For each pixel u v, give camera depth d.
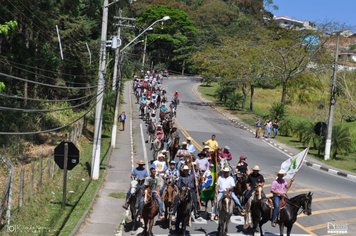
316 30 59.94
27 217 17.52
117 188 24.84
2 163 23.56
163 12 114.19
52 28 36.69
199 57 69.06
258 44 65.62
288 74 56.91
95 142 26.30
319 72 61.72
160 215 18.03
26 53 34.78
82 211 19.64
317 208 23.02
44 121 35.50
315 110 64.44
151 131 37.91
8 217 16.08
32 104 36.72
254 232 17.84
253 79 62.88
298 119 60.00
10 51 32.97
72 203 20.77
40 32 35.00
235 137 45.50
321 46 57.97
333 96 39.03
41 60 37.22
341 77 51.62
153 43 116.06
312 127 43.69
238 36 75.44
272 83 67.12
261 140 45.62
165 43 115.81
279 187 17.36
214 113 62.62
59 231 16.69
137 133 43.78
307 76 60.75
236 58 64.69
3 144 27.25
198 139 41.78
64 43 39.31
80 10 46.75
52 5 35.62
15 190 20.30
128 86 82.94
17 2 29.16
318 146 41.66
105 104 44.50
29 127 32.53
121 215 20.05
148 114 49.25
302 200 17.08
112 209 20.88
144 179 18.06
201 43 113.56
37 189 20.92
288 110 67.44
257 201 17.62
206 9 130.75
